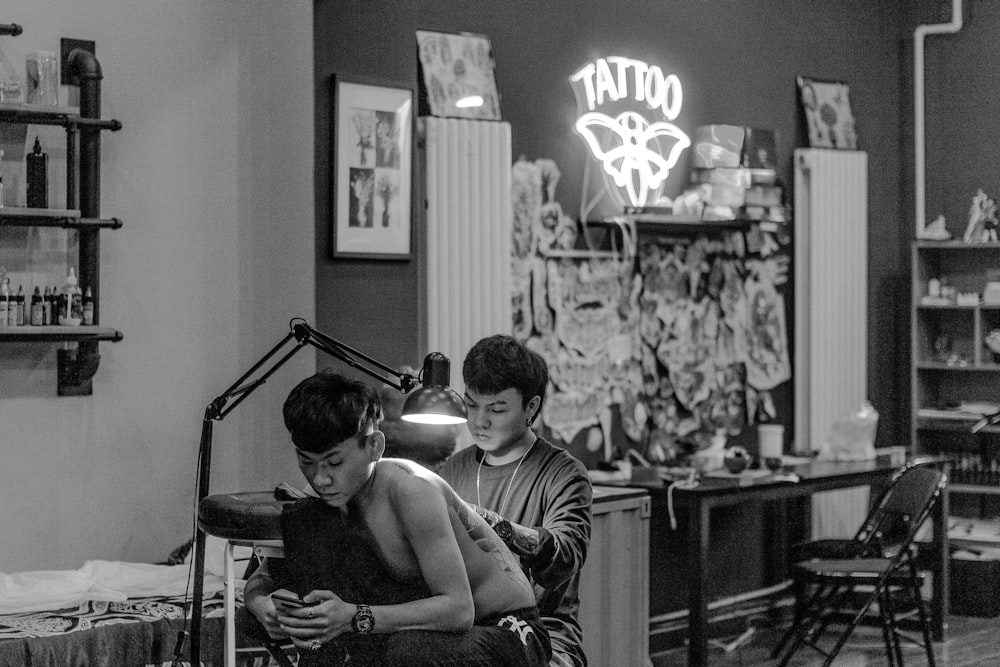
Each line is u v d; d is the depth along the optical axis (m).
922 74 8.58
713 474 6.63
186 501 5.04
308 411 2.50
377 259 5.48
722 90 7.52
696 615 6.03
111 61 4.88
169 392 5.00
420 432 4.39
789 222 7.86
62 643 3.80
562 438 6.60
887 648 5.91
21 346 4.62
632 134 6.94
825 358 7.89
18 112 4.41
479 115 6.07
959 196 8.55
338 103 5.33
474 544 2.71
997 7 8.38
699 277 7.32
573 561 3.08
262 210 5.23
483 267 5.97
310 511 2.62
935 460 6.57
